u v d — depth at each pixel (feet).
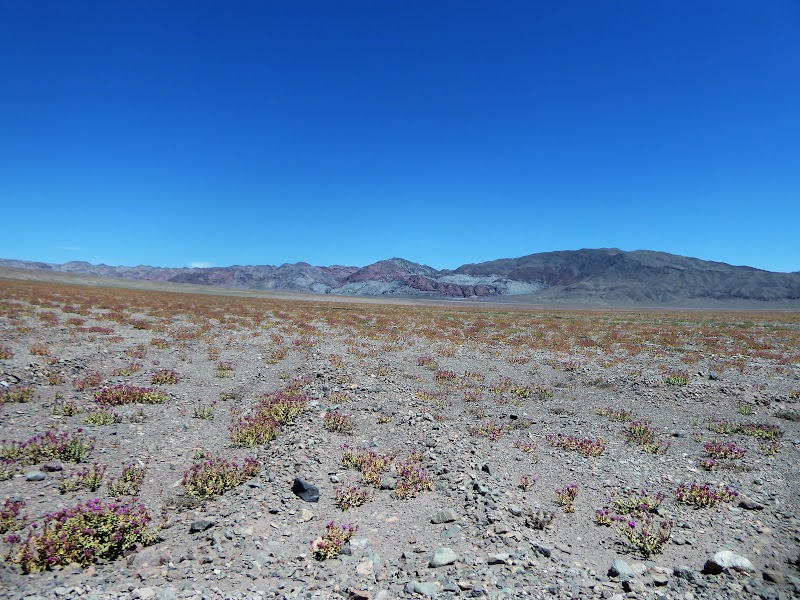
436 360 92.94
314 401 55.26
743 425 51.62
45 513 28.14
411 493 32.73
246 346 100.12
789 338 136.26
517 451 43.14
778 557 25.25
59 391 56.13
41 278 508.12
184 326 128.47
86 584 21.13
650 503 31.14
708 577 23.02
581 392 69.26
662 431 50.57
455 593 21.24
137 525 26.45
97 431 44.04
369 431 47.03
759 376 77.51
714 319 247.91
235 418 50.85
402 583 22.20
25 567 22.00
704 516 30.09
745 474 37.70
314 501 31.50
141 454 39.27
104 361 73.67
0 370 58.59
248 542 26.02
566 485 35.29
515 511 29.86
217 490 32.60
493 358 97.40
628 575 22.89
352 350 98.27
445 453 40.88
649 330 160.86
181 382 66.23
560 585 21.91
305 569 23.48
